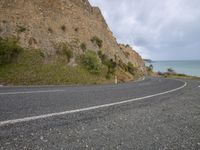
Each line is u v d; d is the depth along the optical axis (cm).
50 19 3562
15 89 1295
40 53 2939
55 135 411
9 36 2805
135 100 995
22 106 650
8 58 2498
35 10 3447
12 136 382
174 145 414
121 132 470
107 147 375
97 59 3578
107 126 508
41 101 772
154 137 455
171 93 1440
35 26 3219
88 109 686
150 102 965
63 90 1280
